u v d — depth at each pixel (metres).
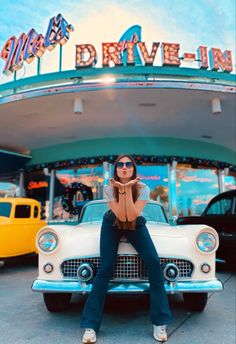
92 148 10.35
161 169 10.23
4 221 5.64
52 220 10.51
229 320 3.29
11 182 11.28
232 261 5.67
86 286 2.93
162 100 7.00
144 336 2.88
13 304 3.83
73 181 10.59
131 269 3.02
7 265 6.60
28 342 2.78
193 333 2.95
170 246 3.08
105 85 6.30
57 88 6.43
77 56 6.57
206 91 6.48
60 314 3.47
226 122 8.73
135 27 7.09
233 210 5.78
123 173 2.77
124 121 8.55
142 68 6.49
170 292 2.91
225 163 11.17
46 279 3.04
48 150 10.96
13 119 8.08
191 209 10.37
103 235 2.89
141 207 2.79
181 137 10.35
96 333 2.92
